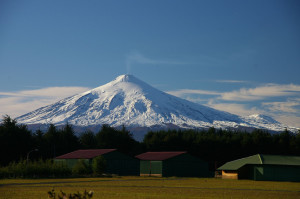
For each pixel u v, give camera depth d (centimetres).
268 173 8756
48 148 13162
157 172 10275
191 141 13900
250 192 5434
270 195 5034
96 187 6056
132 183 7088
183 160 10562
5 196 4681
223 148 13450
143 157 11081
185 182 7588
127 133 14612
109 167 10081
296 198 4703
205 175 10838
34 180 7838
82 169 9481
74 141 13838
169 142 13950
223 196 4853
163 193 5159
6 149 11300
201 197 4719
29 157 11994
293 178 8575
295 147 13300
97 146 14125
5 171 8606
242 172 9138
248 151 13375
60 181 7531
